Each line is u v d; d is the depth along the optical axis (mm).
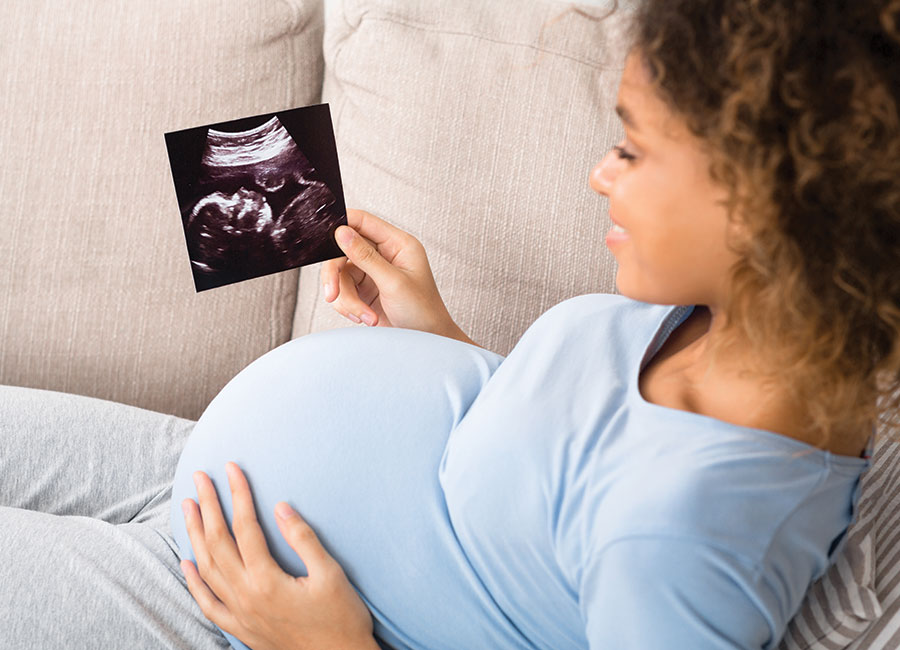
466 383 861
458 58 1248
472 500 739
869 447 754
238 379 938
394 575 785
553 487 698
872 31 550
